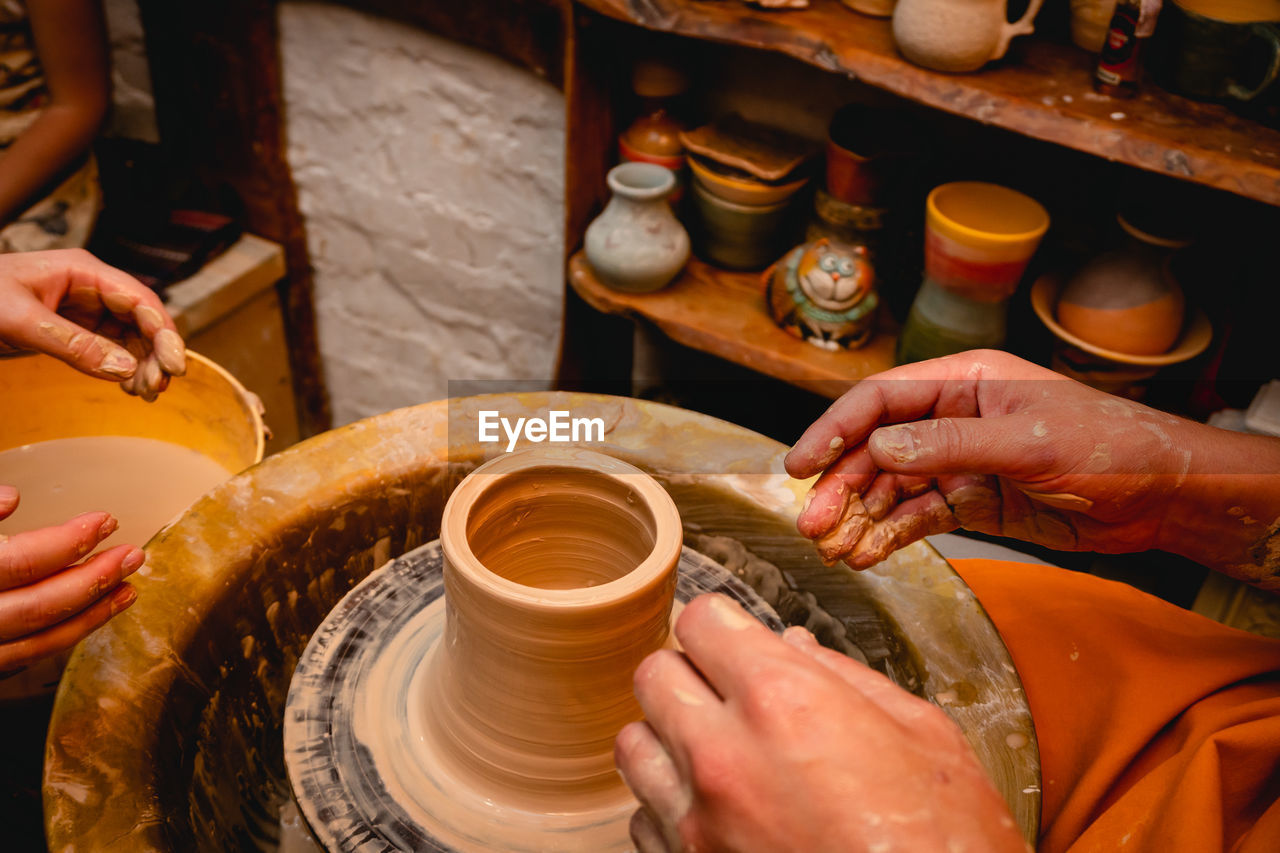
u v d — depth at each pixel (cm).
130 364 98
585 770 83
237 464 124
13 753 125
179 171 226
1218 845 70
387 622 101
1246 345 160
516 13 175
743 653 54
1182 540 89
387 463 112
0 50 168
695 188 176
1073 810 82
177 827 78
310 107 211
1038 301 154
